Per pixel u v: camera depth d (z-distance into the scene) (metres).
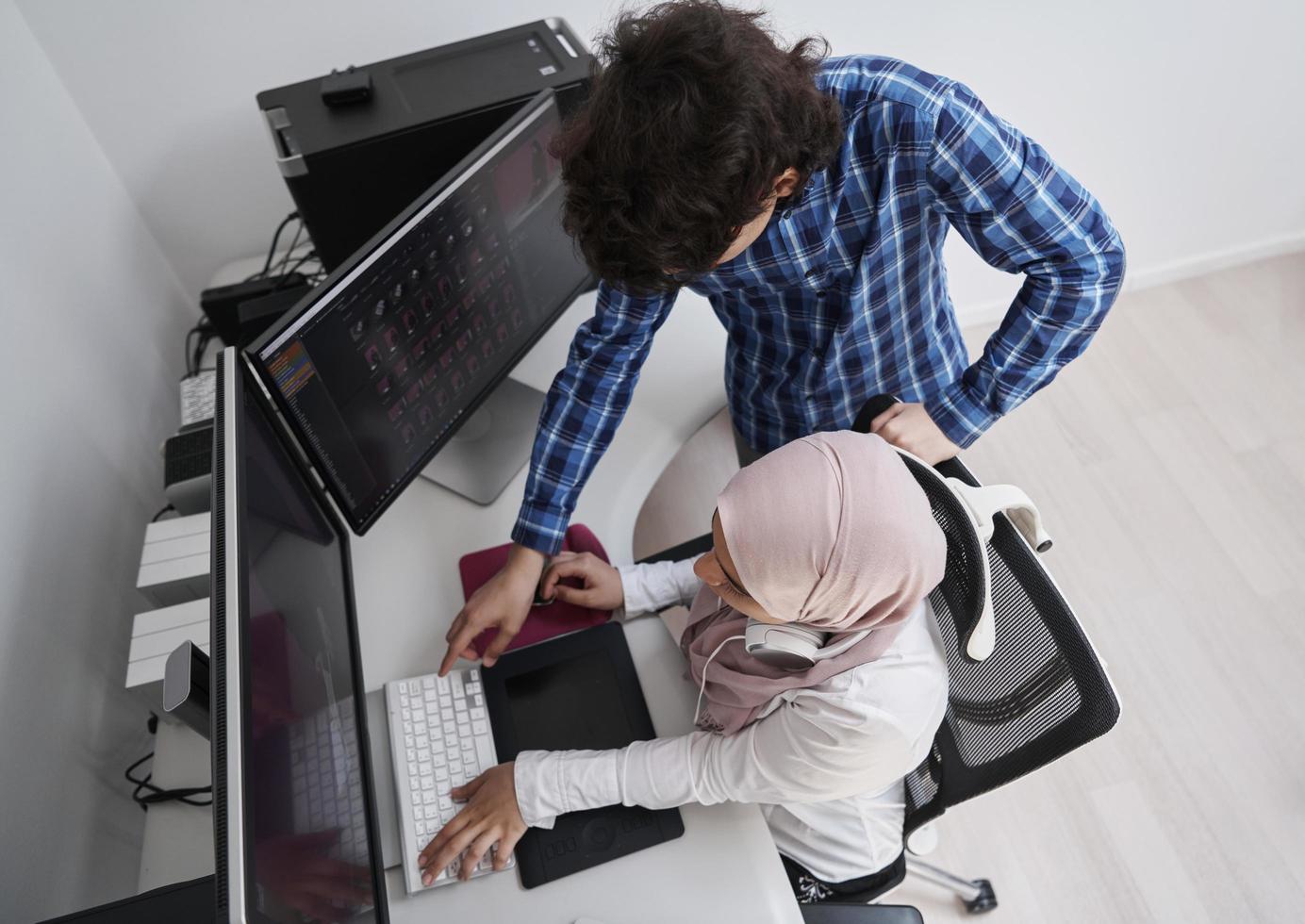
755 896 0.99
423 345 1.19
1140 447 2.29
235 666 0.76
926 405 1.20
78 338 1.39
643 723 1.13
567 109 1.45
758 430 1.44
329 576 1.13
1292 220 2.46
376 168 1.38
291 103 1.43
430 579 1.29
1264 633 1.99
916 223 1.08
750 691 0.99
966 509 0.98
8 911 0.98
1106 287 1.07
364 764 1.05
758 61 0.77
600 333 1.23
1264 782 1.80
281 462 1.03
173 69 1.58
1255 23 1.97
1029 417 2.38
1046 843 1.77
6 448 1.13
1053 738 0.99
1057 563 2.13
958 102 0.95
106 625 1.30
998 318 2.53
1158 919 1.68
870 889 1.20
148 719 1.36
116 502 1.40
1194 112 2.14
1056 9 1.88
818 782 0.96
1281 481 2.21
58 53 1.51
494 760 1.10
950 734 1.17
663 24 0.77
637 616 1.24
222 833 0.68
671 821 1.04
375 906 0.95
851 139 0.98
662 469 1.44
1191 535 2.14
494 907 1.00
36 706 1.10
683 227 0.78
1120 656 1.98
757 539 0.87
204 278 1.90
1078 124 2.12
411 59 1.48
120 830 1.23
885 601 0.90
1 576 1.07
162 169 1.71
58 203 1.43
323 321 1.02
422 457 1.27
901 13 1.84
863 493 0.86
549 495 1.23
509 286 1.32
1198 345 2.45
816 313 1.19
